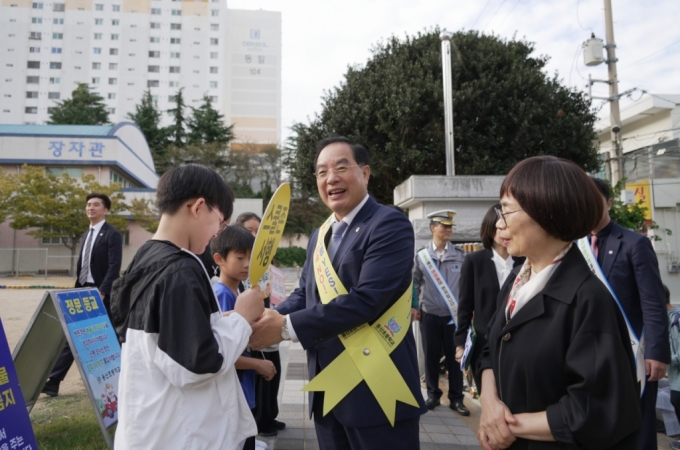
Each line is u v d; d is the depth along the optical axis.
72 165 24.27
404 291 1.95
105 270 4.66
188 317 1.36
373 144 11.65
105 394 3.21
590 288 1.27
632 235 2.63
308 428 3.62
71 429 3.38
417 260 4.48
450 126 7.58
